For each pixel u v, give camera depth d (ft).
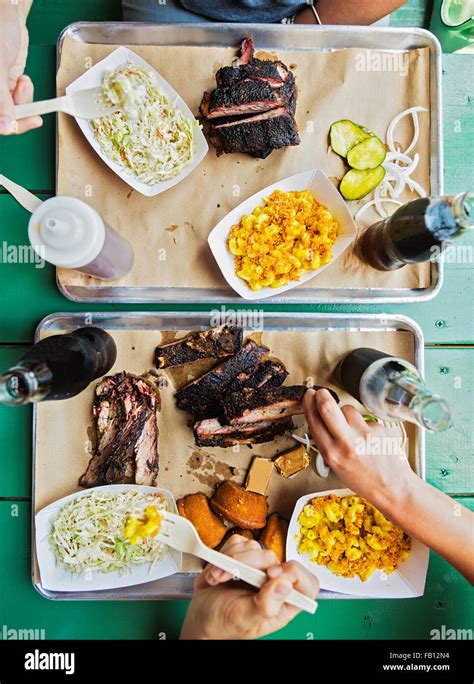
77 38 3.83
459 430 4.08
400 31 3.83
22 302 4.01
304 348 3.95
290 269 3.74
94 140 3.75
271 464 3.87
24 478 4.01
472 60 4.08
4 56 3.10
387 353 3.95
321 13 3.99
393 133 3.94
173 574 3.89
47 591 3.82
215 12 4.02
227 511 3.77
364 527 3.84
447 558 3.46
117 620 4.06
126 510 3.71
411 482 3.38
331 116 3.92
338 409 3.26
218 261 3.75
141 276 3.90
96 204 3.88
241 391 3.77
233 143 3.76
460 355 4.08
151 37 3.84
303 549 3.79
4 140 3.99
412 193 3.95
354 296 3.92
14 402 2.89
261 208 3.77
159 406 3.95
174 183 3.80
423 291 3.94
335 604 4.07
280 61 3.88
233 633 2.97
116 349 3.91
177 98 3.75
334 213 3.79
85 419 3.92
